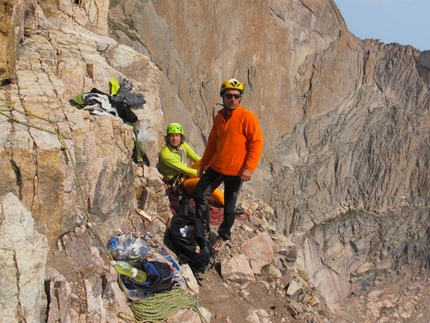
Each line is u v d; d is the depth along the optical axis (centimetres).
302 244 4847
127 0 2842
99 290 468
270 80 5094
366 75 6241
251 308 714
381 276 5000
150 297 541
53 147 490
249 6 4709
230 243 837
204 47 4162
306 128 5509
